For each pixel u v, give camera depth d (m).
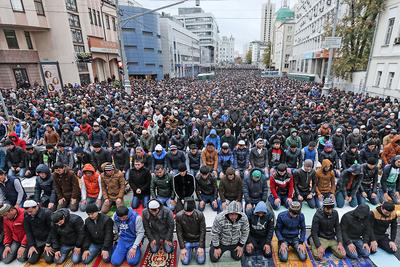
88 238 4.72
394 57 18.27
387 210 4.46
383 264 4.48
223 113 12.88
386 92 18.89
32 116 11.82
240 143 7.73
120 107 14.34
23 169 7.79
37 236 4.76
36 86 24.62
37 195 6.03
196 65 90.38
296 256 4.74
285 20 79.19
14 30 25.98
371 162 6.02
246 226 4.41
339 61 25.80
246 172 6.82
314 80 43.28
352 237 4.77
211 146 7.45
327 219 4.61
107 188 6.06
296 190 6.17
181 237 4.62
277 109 13.14
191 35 81.75
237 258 4.66
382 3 19.70
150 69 54.75
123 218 4.51
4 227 4.72
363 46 24.44
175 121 11.21
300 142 8.49
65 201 6.09
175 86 31.62
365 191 6.28
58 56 29.44
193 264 4.62
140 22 50.62
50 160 8.03
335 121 10.60
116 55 41.31
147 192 6.36
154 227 4.77
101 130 9.50
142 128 10.84
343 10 32.12
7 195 5.84
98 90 23.52
